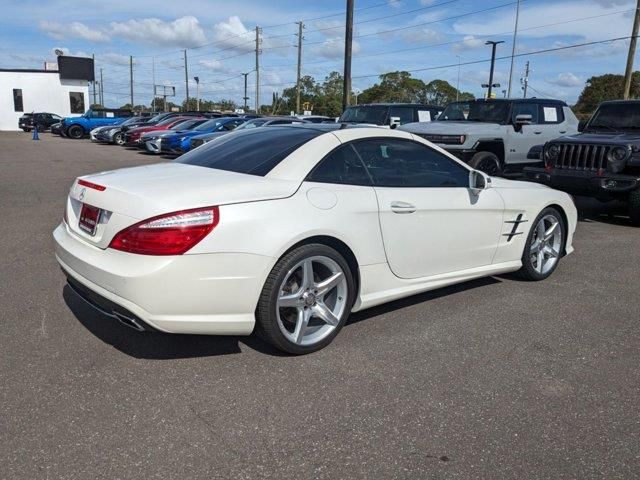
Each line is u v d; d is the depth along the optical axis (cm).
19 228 748
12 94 5000
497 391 330
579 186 841
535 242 542
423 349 385
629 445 279
